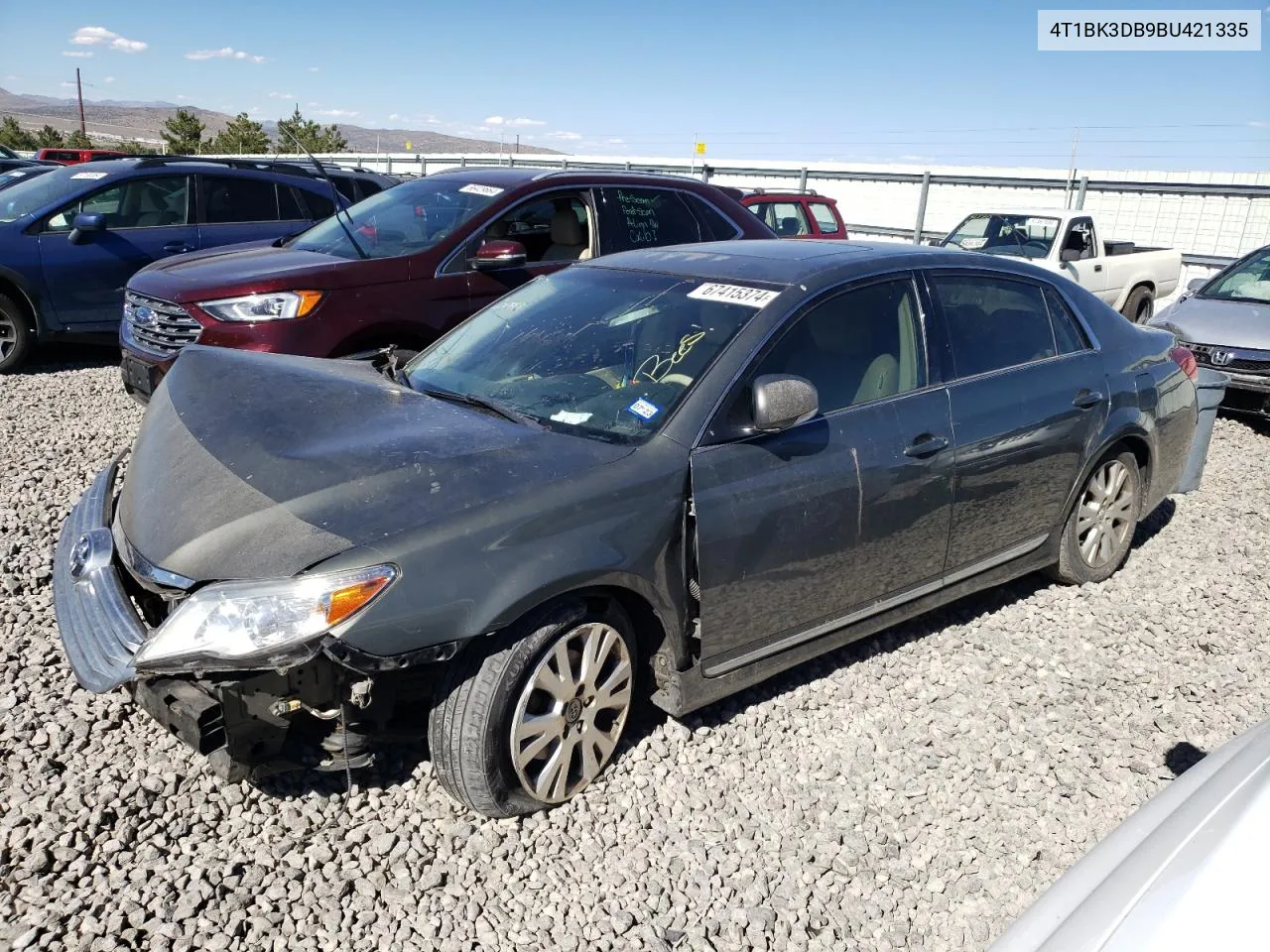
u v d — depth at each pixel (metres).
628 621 3.27
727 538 3.30
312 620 2.62
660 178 7.32
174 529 2.93
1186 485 6.41
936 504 3.94
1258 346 8.51
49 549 4.87
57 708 3.54
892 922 2.83
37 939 2.55
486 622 2.81
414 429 3.28
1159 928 1.67
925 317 4.04
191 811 3.07
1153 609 4.84
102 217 8.88
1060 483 4.52
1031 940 1.82
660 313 3.80
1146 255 14.36
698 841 3.08
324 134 48.97
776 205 12.38
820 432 3.57
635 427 3.34
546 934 2.70
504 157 28.48
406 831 3.03
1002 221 13.95
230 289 5.99
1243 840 1.80
